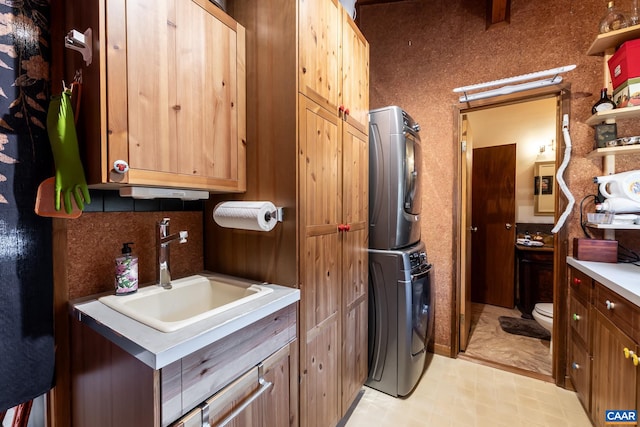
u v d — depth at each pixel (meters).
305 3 1.18
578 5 1.87
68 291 1.04
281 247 1.19
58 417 1.02
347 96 1.54
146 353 0.67
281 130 1.17
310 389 1.24
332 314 1.42
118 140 0.84
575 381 1.75
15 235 0.93
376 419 1.62
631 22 1.60
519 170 3.54
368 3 2.55
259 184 1.25
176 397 0.71
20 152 0.94
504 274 3.41
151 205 1.29
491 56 2.15
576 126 1.88
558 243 1.93
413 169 2.00
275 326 1.04
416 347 1.85
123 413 0.77
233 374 0.87
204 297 1.30
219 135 1.15
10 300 0.92
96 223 1.11
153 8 0.92
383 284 1.83
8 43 0.92
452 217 2.31
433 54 2.36
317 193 1.28
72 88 0.90
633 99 1.56
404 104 2.47
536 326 2.86
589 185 1.85
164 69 0.95
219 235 1.41
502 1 2.00
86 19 0.86
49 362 0.99
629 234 1.76
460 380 1.99
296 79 1.13
